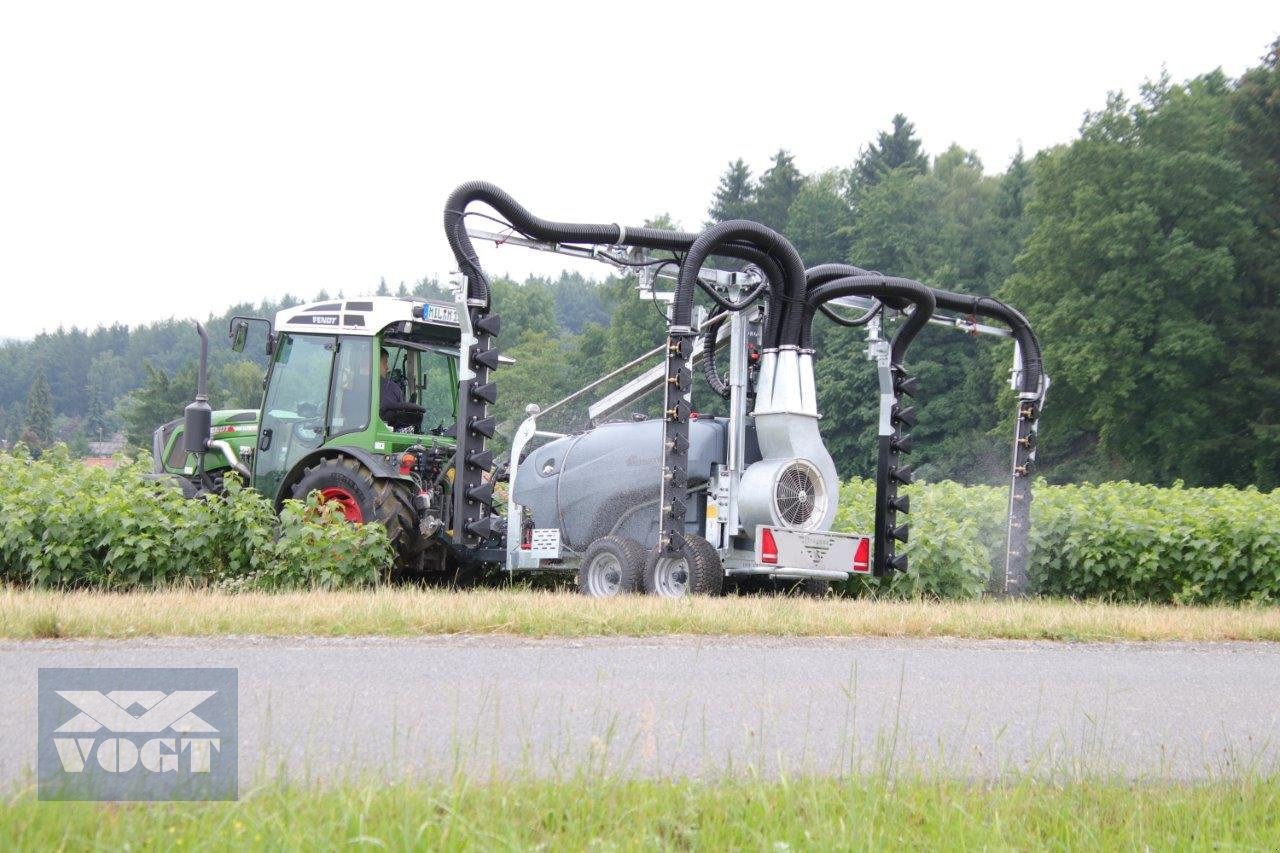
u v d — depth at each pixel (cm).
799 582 1439
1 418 14025
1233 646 1012
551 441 1558
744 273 1361
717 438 1352
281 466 1502
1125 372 4244
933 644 923
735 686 704
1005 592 1502
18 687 647
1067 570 1656
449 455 1482
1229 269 4166
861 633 956
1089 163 4534
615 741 566
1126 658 904
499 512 1647
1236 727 682
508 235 1335
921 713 665
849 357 5306
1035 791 516
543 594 1137
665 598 1075
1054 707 703
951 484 1786
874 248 6562
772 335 1327
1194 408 4222
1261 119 4531
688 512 1388
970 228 6769
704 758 514
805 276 1326
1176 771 579
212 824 412
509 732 573
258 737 551
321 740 547
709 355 1445
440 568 1450
